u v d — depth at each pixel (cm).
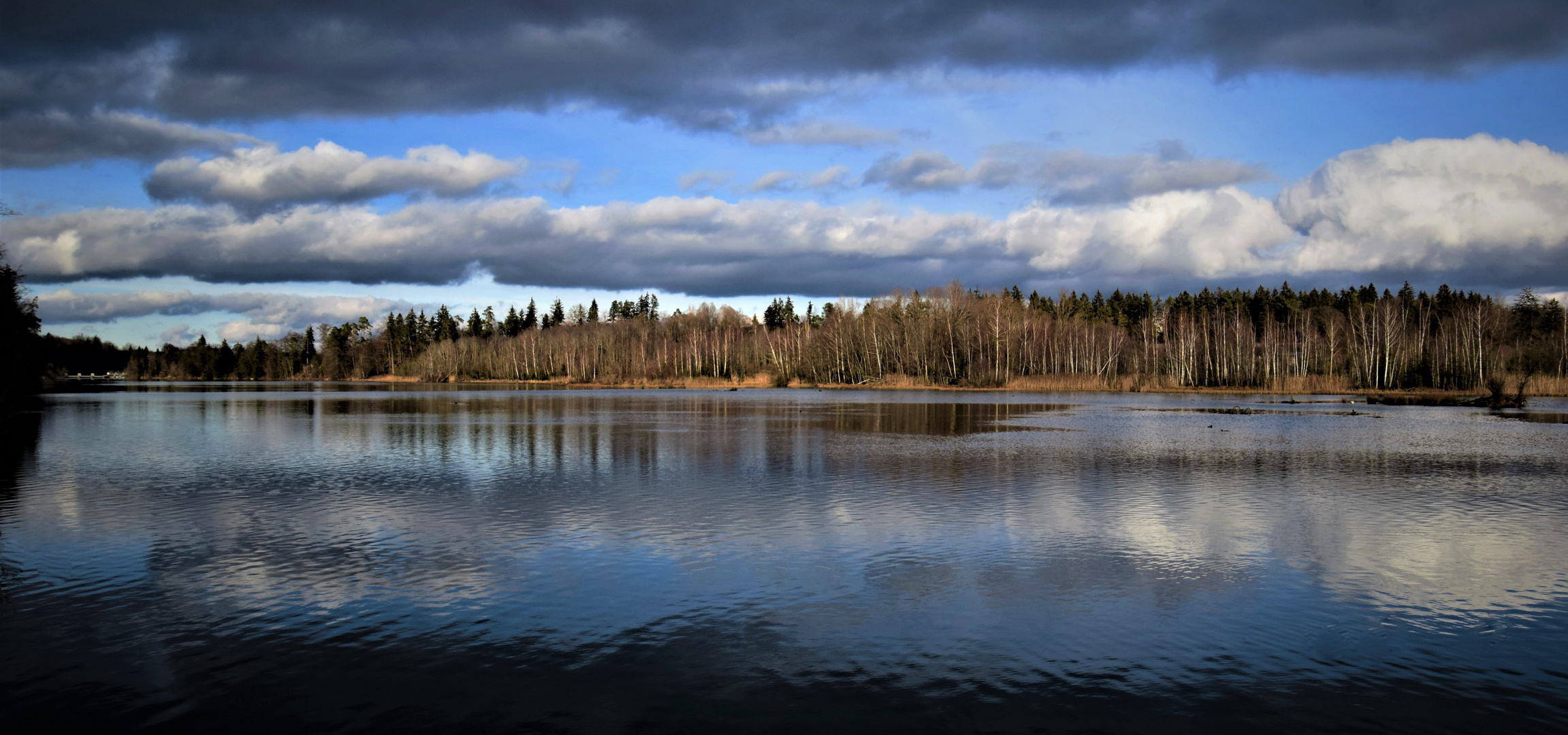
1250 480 2711
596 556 1694
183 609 1369
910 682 1083
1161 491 2503
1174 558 1688
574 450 3616
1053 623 1303
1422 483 2684
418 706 1014
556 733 948
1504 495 2450
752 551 1739
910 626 1288
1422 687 1073
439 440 4069
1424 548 1780
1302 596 1440
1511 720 983
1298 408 6838
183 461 3244
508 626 1288
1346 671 1122
